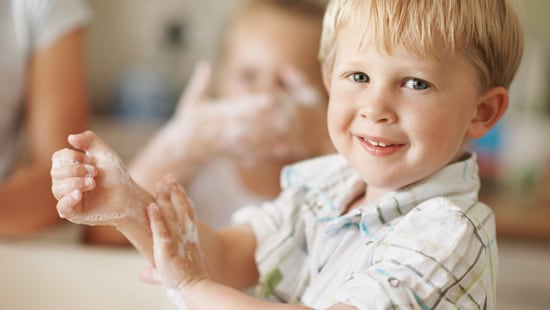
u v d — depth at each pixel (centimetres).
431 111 50
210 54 221
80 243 106
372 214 54
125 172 54
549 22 203
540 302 156
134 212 54
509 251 167
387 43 49
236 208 119
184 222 55
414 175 51
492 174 181
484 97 54
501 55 54
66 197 50
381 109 50
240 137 111
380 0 50
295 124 112
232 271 63
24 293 74
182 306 52
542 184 183
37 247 84
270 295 61
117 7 222
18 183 96
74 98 104
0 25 97
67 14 102
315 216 62
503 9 54
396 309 46
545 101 196
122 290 74
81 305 72
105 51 224
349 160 53
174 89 218
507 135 187
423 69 49
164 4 221
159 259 53
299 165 68
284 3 141
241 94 134
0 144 103
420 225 50
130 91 211
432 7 49
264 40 133
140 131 202
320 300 55
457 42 50
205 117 112
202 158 114
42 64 102
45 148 103
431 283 47
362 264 53
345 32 53
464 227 50
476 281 49
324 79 59
